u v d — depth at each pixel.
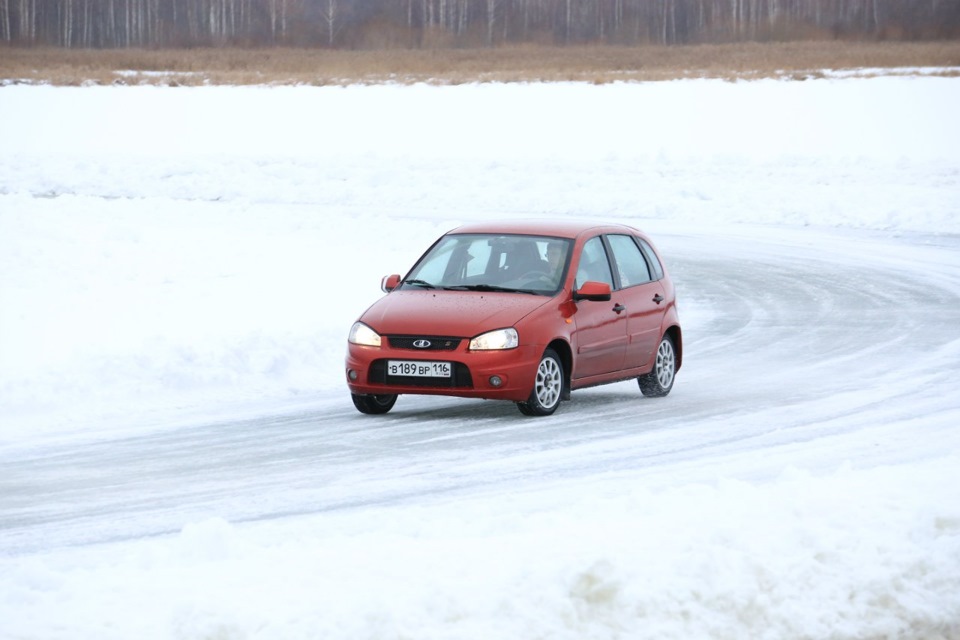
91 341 29.73
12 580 11.88
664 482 17.69
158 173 79.31
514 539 12.91
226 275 41.06
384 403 24.17
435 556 12.24
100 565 13.71
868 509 13.87
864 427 21.88
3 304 34.66
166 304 35.12
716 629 10.80
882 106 99.00
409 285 24.69
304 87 119.06
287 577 11.70
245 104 108.69
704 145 87.06
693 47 180.50
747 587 11.37
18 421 23.09
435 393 22.61
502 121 98.19
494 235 25.17
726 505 14.10
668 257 51.78
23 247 44.22
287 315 33.66
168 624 10.50
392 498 16.98
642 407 24.66
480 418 23.34
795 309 39.59
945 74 118.62
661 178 73.12
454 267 24.81
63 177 78.25
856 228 59.19
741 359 31.05
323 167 80.56
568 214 65.19
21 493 17.66
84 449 20.75
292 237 51.97
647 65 144.88
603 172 75.69
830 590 11.60
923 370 28.45
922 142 85.44
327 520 15.52
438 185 73.69
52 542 15.05
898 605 11.48
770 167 75.44
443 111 103.12
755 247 54.12
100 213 56.75
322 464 19.34
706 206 65.31
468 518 15.41
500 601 10.77
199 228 54.44
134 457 20.06
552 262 24.39
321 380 27.73
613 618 10.74
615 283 25.30
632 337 25.25
